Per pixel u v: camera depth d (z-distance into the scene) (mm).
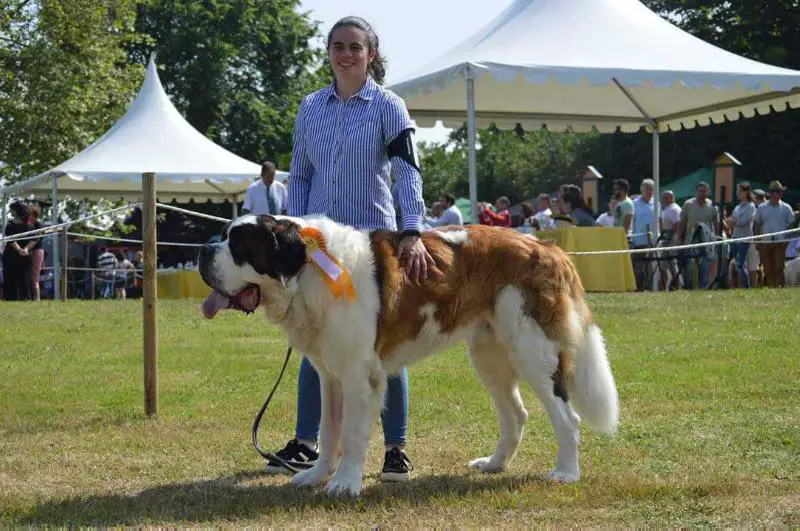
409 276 4750
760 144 34375
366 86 5195
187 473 5316
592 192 24141
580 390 5055
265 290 4633
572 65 12547
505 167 56469
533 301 4895
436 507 4508
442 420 6617
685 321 11016
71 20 27422
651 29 13789
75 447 5910
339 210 5172
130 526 4211
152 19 36625
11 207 16609
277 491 4895
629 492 4602
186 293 17688
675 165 36875
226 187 24562
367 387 4715
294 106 38281
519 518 4273
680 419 6312
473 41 14109
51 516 4395
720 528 3998
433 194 59969
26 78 26625
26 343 10617
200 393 7738
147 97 20781
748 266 15898
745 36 33875
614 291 14383
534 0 14109
